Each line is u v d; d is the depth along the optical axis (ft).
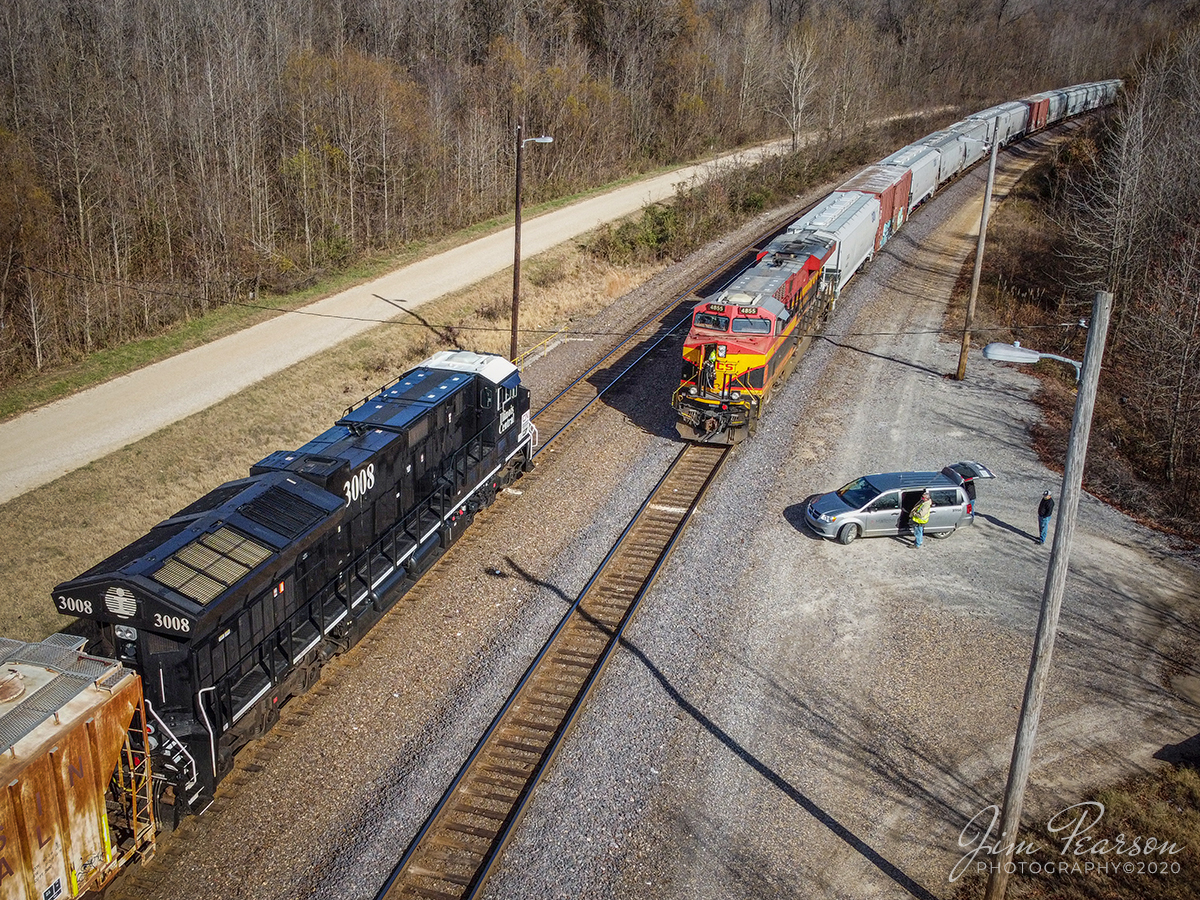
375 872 45.09
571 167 205.26
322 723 55.47
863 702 58.95
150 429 94.99
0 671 40.65
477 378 78.18
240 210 141.38
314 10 230.27
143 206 133.69
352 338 119.85
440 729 55.26
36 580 70.33
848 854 47.44
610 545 76.48
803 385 109.91
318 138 161.89
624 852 46.91
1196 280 108.78
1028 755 41.14
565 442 95.71
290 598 54.19
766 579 72.43
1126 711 59.06
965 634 66.28
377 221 163.63
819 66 257.14
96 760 39.99
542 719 56.39
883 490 78.64
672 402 93.97
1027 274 153.28
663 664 61.77
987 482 89.20
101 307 118.93
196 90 154.10
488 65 215.10
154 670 45.73
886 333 127.34
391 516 66.13
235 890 44.11
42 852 37.70
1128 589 72.90
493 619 66.39
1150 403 105.50
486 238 166.61
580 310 137.80
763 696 59.16
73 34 165.99
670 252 162.50
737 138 259.60
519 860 45.98
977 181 214.28
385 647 62.85
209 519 51.24
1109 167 157.17
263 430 96.53
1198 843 48.55
